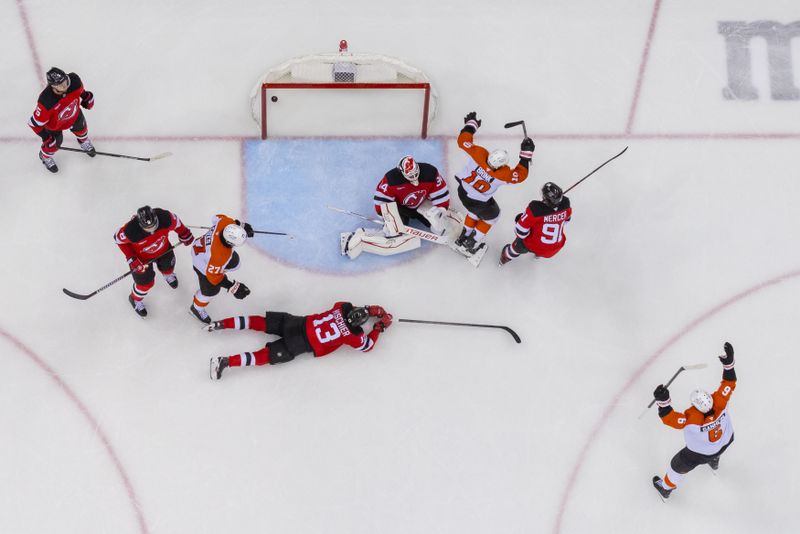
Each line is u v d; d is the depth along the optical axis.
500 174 24.25
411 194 26.02
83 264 26.50
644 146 29.00
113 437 24.80
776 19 30.94
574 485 25.12
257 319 25.16
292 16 30.03
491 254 27.47
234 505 24.42
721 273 27.59
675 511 25.12
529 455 25.33
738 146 29.16
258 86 28.52
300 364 25.88
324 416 25.39
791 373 26.55
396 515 24.59
